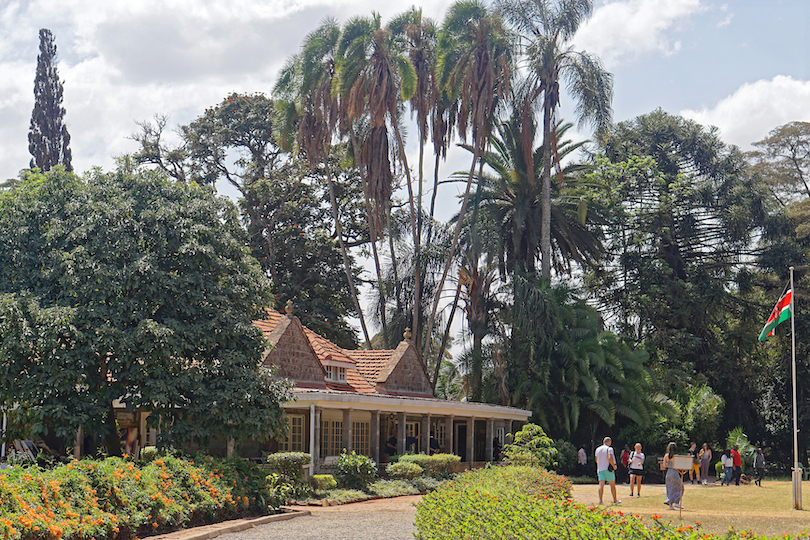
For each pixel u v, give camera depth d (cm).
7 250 1847
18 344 1642
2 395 1738
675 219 4678
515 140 4106
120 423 2436
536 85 3984
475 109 3725
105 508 1234
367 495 2153
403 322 3903
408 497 2227
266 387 1872
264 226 4497
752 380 4662
